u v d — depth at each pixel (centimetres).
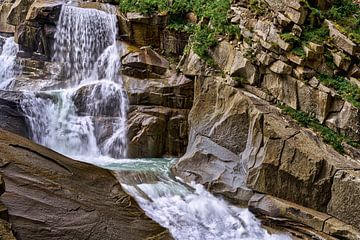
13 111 1184
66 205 748
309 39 1159
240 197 1044
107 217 778
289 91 1127
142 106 1298
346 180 935
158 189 1020
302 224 950
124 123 1280
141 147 1262
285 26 1172
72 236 714
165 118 1287
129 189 968
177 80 1326
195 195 1045
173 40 1430
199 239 904
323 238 909
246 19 1235
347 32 1177
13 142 826
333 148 1032
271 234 958
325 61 1135
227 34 1256
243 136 1119
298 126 1073
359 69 1124
